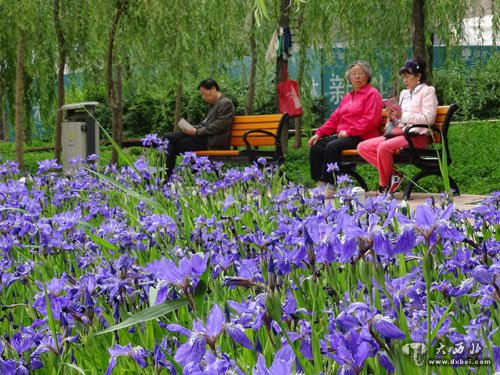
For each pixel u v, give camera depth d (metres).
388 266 3.32
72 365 2.59
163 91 28.56
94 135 14.86
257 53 18.27
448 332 2.31
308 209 5.52
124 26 15.54
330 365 2.21
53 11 16.20
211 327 1.95
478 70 16.45
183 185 7.41
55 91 20.56
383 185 9.92
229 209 5.94
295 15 17.58
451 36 15.31
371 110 10.43
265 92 22.02
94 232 4.74
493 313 2.57
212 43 17.33
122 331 2.95
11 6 15.20
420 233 2.19
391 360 2.00
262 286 2.24
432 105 9.98
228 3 16.80
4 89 19.64
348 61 17.47
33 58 17.20
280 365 1.51
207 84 12.18
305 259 2.59
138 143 24.09
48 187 7.66
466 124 18.48
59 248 4.16
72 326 3.07
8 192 6.25
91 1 15.04
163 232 4.43
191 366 1.91
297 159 16.81
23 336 2.71
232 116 12.09
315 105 29.36
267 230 5.03
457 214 4.10
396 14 15.44
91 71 18.45
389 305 2.42
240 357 2.43
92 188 7.26
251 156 11.43
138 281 3.07
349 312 2.02
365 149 10.02
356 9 15.66
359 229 2.26
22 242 4.82
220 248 3.91
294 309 2.49
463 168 12.66
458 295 2.44
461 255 2.95
